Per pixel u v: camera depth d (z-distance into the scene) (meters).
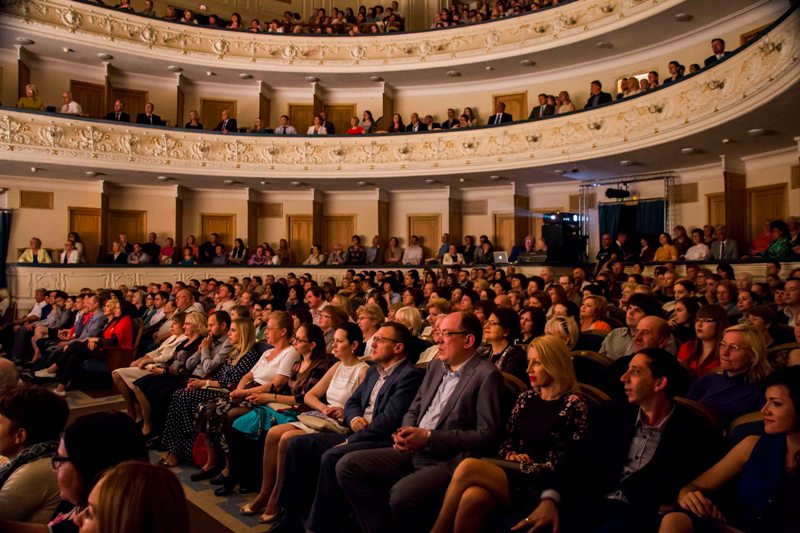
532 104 15.33
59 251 14.83
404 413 3.74
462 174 14.43
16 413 2.65
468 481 2.84
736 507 2.56
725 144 10.81
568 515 2.73
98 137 13.66
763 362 3.21
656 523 2.57
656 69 13.20
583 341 5.11
